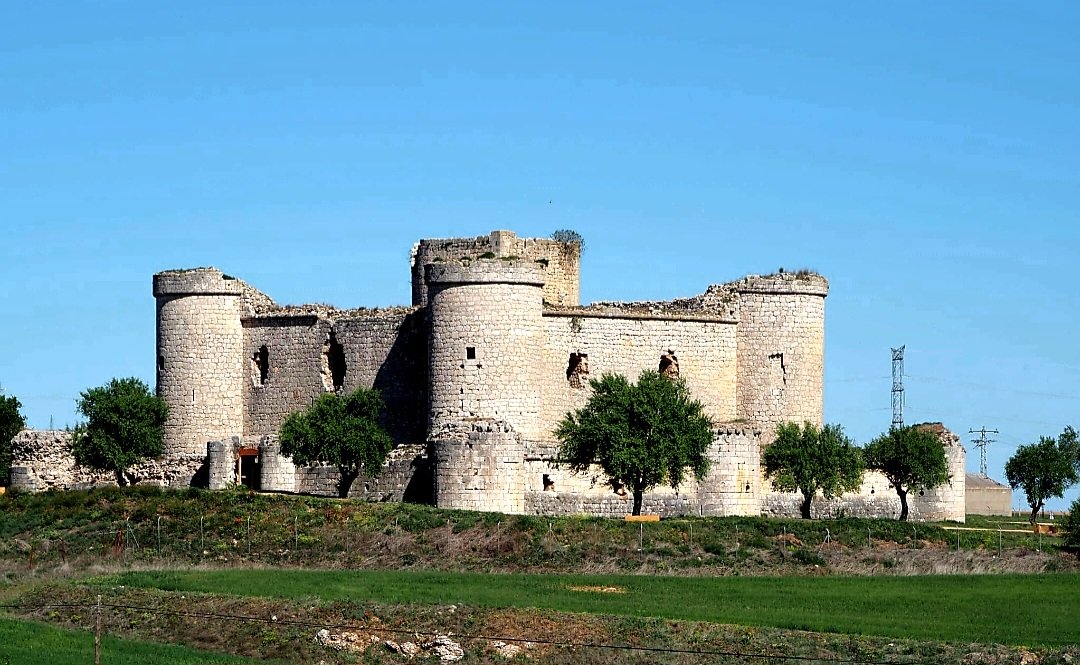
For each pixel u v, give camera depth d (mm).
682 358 139250
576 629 97250
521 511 129000
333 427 132750
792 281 140250
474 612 99500
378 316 139250
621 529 120375
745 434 132125
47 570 116188
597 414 129125
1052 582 110500
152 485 135375
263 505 125688
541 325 134000
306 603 101375
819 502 136500
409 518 122062
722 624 97688
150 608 102188
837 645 94875
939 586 109000
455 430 129500
